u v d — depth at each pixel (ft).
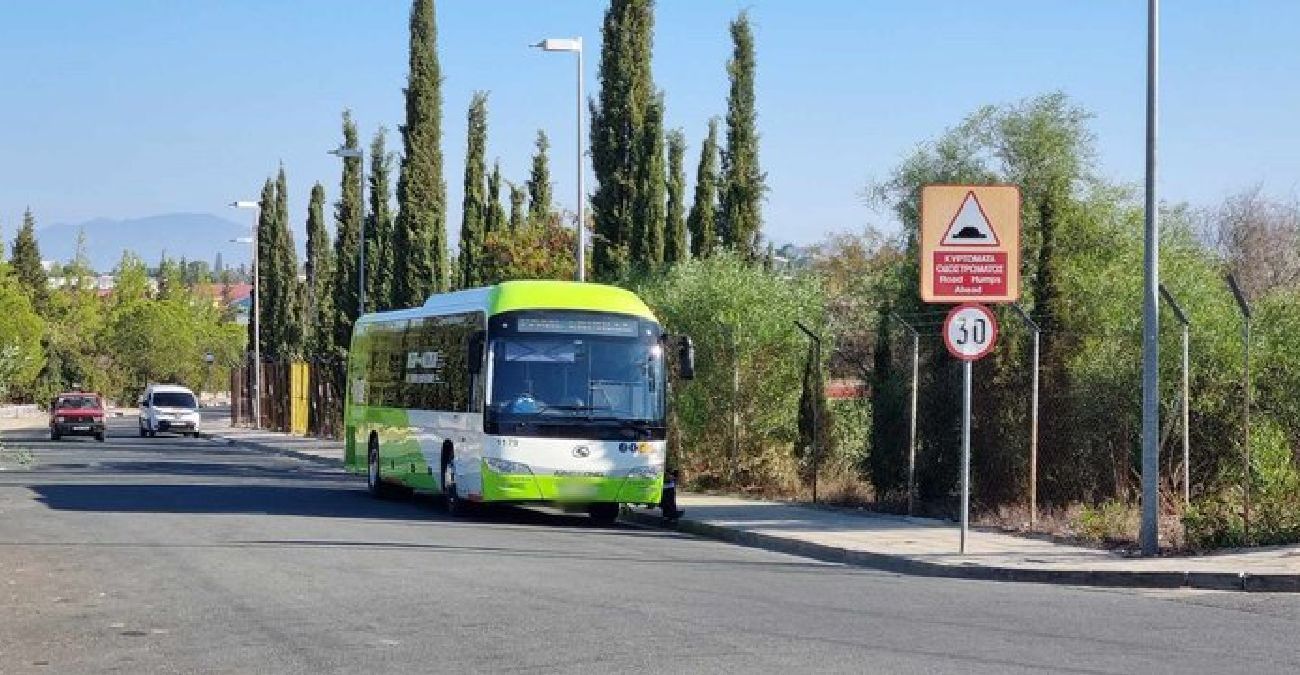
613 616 41.91
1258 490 64.18
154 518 76.38
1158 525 63.31
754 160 129.08
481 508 88.22
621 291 79.77
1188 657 35.63
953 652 36.01
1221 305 72.84
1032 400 67.00
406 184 172.45
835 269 158.30
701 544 67.77
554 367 76.23
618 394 76.59
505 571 53.47
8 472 121.29
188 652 36.14
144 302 364.58
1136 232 88.02
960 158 100.37
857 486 87.92
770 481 93.97
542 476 74.90
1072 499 71.10
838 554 61.31
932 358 77.00
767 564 58.54
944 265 61.87
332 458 147.84
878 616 42.55
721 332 97.91
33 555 58.39
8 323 240.73
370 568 54.03
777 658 34.94
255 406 238.27
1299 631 40.27
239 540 64.59
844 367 125.49
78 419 194.18
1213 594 49.32
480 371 76.13
